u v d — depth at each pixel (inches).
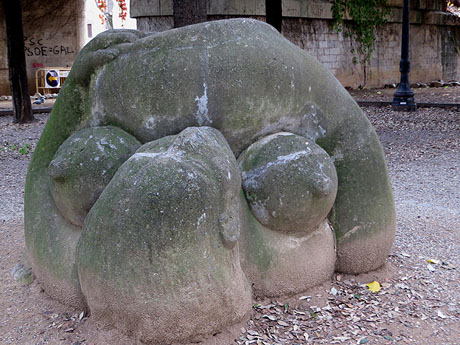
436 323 99.7
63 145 102.3
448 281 118.3
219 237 87.9
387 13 673.6
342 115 111.1
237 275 92.4
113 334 89.7
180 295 84.4
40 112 503.8
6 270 125.9
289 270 103.3
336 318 100.7
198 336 89.1
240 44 98.6
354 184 112.3
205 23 100.4
